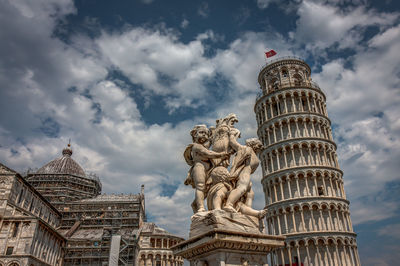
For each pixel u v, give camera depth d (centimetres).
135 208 8731
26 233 5291
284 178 5891
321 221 5409
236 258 528
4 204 5497
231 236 520
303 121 6281
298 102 6581
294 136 6256
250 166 651
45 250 5934
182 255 612
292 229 5453
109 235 7394
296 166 5847
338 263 5103
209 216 551
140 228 8538
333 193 5766
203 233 533
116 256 6825
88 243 7294
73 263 7000
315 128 6406
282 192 5762
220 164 679
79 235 7706
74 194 9031
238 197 607
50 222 7794
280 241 571
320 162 5978
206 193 656
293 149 6050
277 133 6397
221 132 698
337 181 5947
